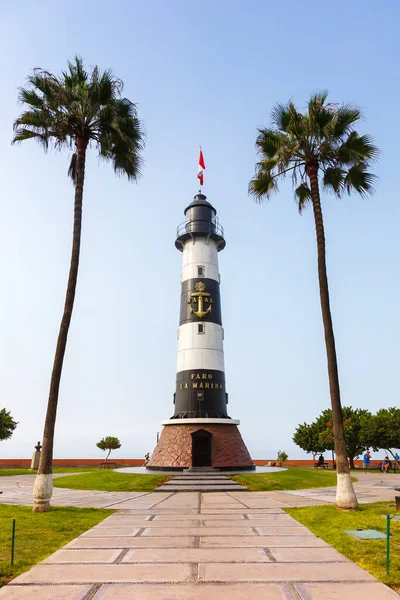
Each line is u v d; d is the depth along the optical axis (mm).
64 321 18141
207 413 37250
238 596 7832
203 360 38688
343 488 16500
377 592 8039
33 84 19953
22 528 13234
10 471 42844
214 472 33062
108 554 10555
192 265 41969
